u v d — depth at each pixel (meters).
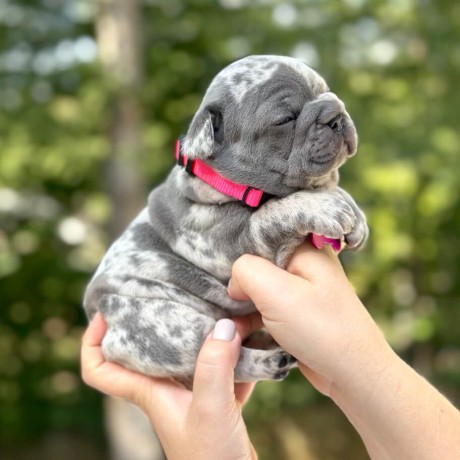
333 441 1.93
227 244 0.58
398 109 1.72
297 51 1.72
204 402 0.54
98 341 0.62
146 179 1.57
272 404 1.87
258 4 1.76
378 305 1.90
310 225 0.54
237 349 0.56
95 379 0.61
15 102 1.62
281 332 0.54
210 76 1.80
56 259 1.98
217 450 0.55
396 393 0.52
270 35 1.72
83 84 1.55
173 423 0.57
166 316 0.58
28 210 1.93
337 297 0.54
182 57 1.78
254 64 0.57
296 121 0.56
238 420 0.55
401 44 1.81
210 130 0.56
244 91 0.57
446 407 0.52
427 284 2.04
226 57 1.70
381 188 1.59
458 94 1.73
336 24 1.76
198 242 0.59
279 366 0.57
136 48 1.58
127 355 0.59
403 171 1.58
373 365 0.53
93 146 1.53
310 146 0.55
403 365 0.53
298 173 0.56
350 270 1.76
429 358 1.98
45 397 2.03
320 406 2.05
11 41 1.66
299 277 0.55
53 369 2.05
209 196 0.58
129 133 1.55
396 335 1.81
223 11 1.78
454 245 1.98
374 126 1.67
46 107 1.57
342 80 1.72
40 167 1.57
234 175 0.57
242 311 0.61
